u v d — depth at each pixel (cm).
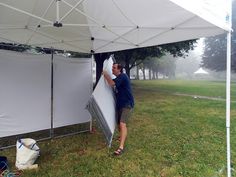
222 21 344
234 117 844
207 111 963
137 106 1094
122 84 484
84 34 532
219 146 521
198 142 548
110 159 448
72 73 603
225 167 416
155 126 697
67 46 608
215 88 2372
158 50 1536
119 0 362
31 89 529
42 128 550
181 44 1471
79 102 617
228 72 359
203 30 392
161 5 334
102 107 466
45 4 405
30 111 529
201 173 394
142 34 475
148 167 417
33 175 378
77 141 552
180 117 832
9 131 498
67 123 596
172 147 515
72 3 402
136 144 530
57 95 576
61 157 454
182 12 337
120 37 514
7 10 408
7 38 528
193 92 1908
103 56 948
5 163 397
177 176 386
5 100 491
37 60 536
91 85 643
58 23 366
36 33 516
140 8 364
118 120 501
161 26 413
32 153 410
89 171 398
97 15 434
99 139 568
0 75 482
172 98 1451
